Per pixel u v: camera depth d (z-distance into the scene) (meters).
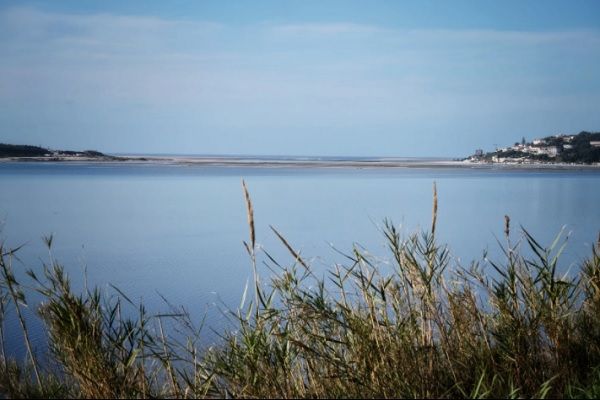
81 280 21.84
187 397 5.97
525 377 6.17
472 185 100.06
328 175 136.25
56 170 145.12
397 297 6.97
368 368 6.01
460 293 7.26
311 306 6.58
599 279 7.88
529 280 7.09
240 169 175.12
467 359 6.46
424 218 45.53
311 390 5.93
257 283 6.54
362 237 34.69
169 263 26.14
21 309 14.60
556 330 6.56
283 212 51.22
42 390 6.14
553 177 141.75
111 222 42.84
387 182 106.19
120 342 6.09
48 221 42.56
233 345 6.27
